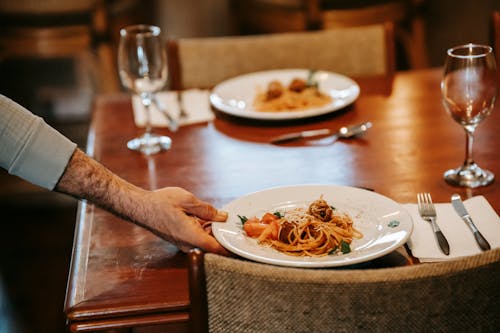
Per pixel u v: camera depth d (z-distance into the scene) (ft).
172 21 12.48
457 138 4.82
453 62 4.06
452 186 4.11
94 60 10.48
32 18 9.86
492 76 4.03
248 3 10.88
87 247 3.71
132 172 4.64
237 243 3.42
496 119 5.09
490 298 2.53
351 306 2.49
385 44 6.58
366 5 10.11
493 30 6.35
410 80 6.11
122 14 10.55
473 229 3.55
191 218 3.62
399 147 4.73
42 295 8.30
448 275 2.45
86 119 11.48
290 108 5.48
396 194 4.07
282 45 6.62
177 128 5.38
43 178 3.62
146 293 3.27
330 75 5.97
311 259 3.22
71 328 3.18
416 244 3.49
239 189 4.28
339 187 3.92
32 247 9.43
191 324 2.65
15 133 3.57
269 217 3.61
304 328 2.56
